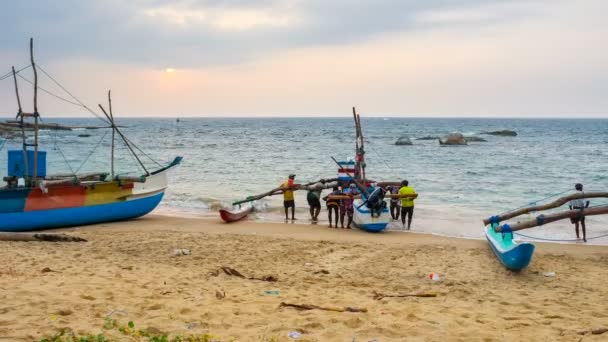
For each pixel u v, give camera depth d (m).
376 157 46.50
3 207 14.61
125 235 14.40
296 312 7.00
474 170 35.53
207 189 26.20
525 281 10.17
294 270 10.62
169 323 6.27
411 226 16.75
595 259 12.23
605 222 17.31
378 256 12.17
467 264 11.48
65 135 89.19
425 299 8.38
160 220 17.62
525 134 98.62
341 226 16.41
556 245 13.94
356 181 17.05
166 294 7.76
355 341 5.89
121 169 38.06
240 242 13.45
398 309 7.38
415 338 6.04
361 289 9.01
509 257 10.70
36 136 15.19
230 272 9.87
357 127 18.98
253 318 6.62
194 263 10.97
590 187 27.41
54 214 15.45
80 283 8.00
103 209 16.50
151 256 11.57
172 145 64.50
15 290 7.21
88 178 17.53
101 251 11.89
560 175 32.62
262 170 35.38
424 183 28.55
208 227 16.22
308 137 87.25
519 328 6.71
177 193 24.69
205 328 6.16
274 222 17.52
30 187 15.12
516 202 22.20
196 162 41.28
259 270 10.53
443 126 160.25
